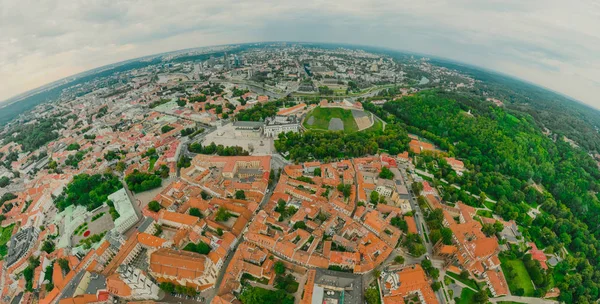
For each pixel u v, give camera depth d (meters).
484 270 178.62
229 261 180.38
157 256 161.88
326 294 155.50
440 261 186.75
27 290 181.62
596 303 174.75
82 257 191.12
